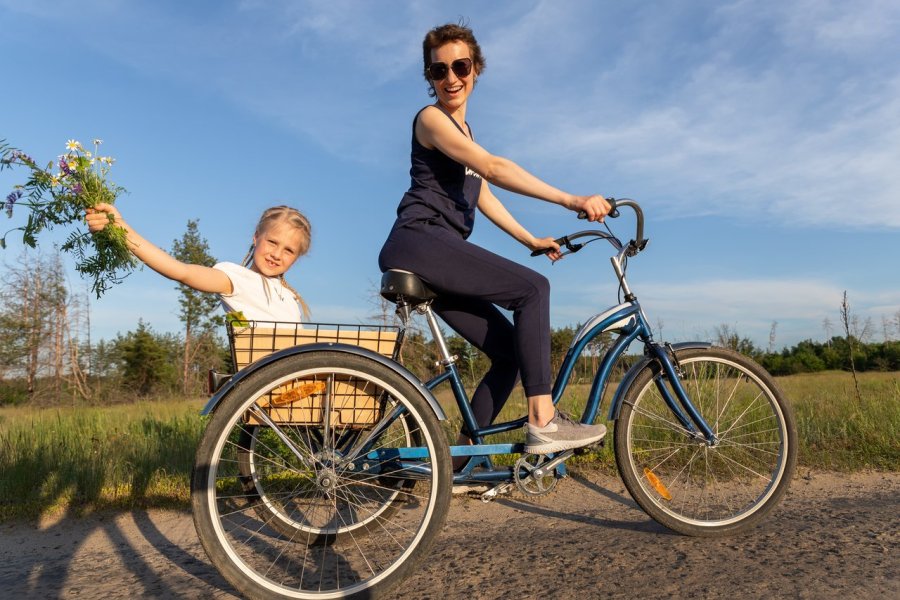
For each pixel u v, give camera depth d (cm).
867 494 389
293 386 247
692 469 405
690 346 322
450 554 290
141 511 382
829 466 462
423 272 280
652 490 347
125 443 518
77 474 410
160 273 266
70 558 302
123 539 332
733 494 371
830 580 244
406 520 326
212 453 235
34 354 2947
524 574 261
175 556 302
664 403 320
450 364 299
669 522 305
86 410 866
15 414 826
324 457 252
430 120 277
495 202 341
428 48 301
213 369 259
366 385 252
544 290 278
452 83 297
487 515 362
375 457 264
